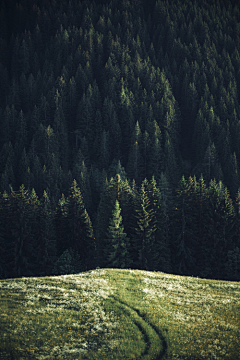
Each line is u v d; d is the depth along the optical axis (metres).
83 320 19.23
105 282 29.73
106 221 60.12
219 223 58.97
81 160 138.12
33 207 61.78
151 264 53.03
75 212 58.84
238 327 19.47
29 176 116.75
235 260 55.62
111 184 66.31
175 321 20.08
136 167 130.75
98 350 15.38
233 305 24.59
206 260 56.94
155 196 60.22
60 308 21.11
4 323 17.28
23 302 21.70
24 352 14.32
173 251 58.47
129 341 16.67
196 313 22.08
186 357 15.09
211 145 133.62
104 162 146.00
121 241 51.75
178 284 31.30
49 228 57.81
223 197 63.91
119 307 22.38
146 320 20.00
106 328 18.31
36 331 16.77
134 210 58.16
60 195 116.06
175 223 58.50
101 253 58.19
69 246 58.03
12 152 137.00
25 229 56.41
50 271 56.09
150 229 53.38
